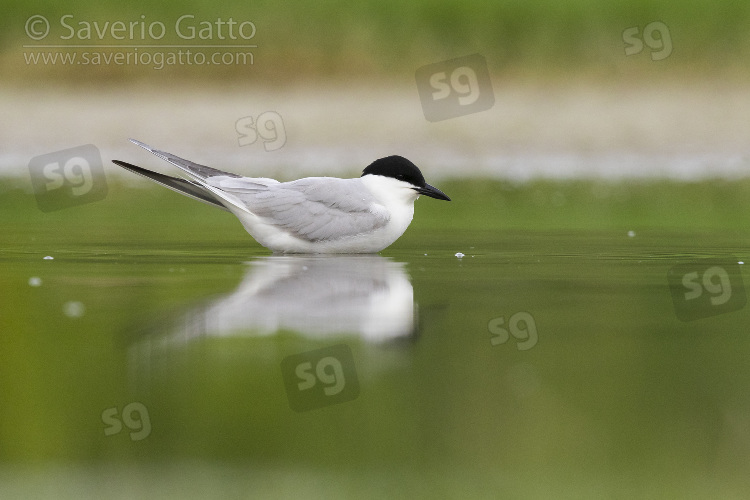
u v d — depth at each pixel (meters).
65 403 6.66
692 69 29.83
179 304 9.27
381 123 27.20
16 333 8.25
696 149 26.17
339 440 6.12
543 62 30.08
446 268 11.56
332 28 31.19
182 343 7.96
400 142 26.42
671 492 5.54
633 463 5.83
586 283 10.65
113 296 9.66
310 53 30.41
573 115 27.66
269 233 12.45
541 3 31.94
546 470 5.82
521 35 30.95
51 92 28.69
